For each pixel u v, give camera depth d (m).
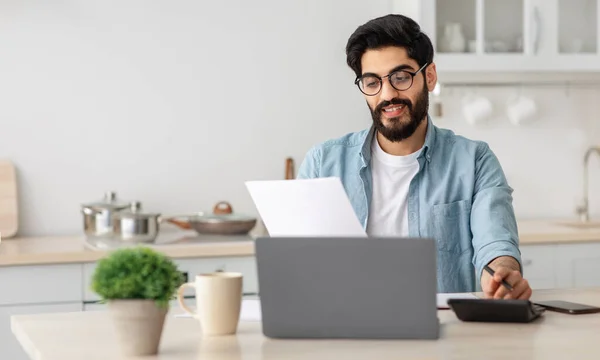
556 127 4.50
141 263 1.62
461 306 1.87
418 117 2.41
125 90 4.03
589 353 1.58
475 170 2.57
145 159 4.05
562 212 4.52
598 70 4.17
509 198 2.49
